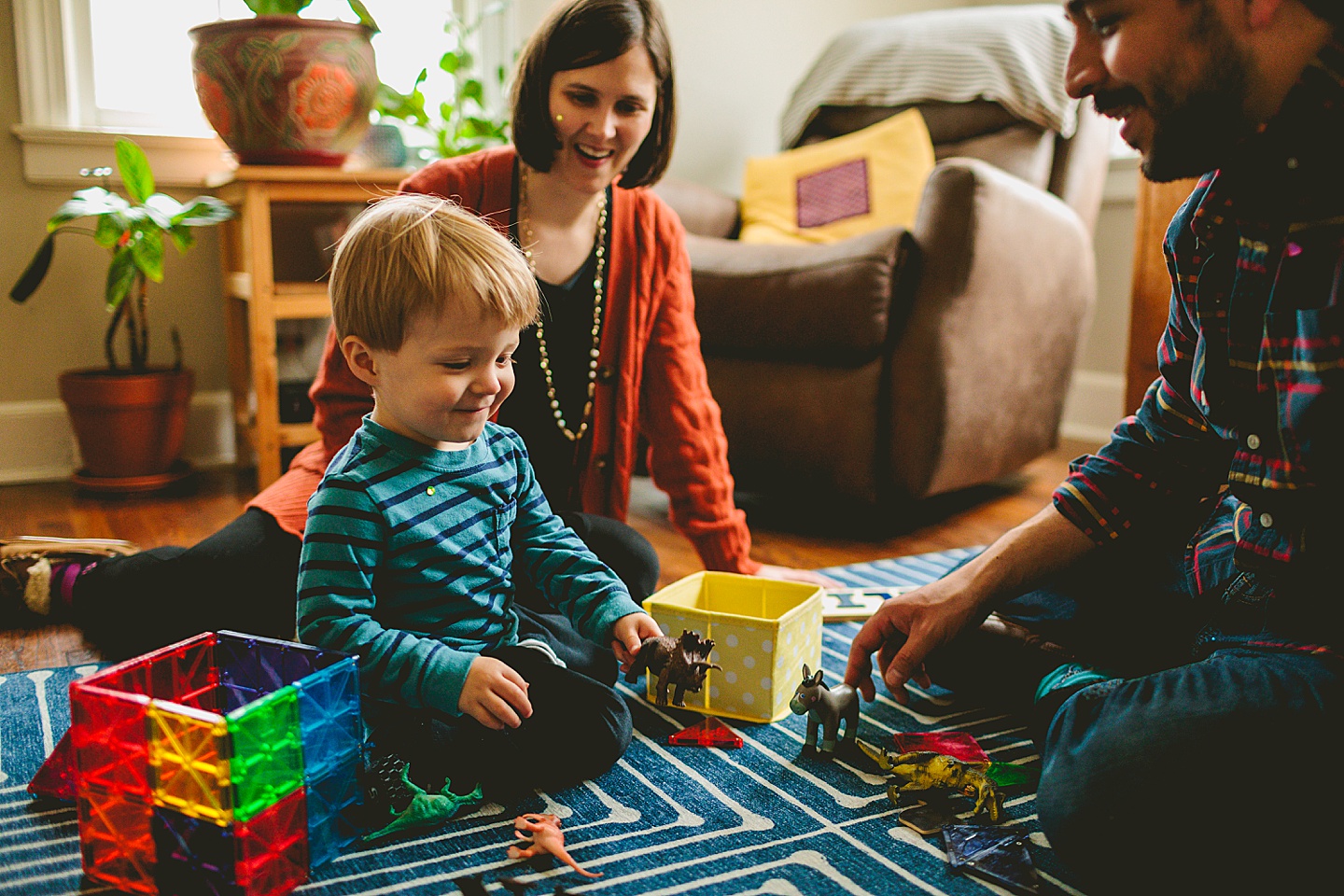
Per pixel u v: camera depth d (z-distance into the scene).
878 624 1.02
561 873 0.82
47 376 2.30
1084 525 1.01
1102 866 0.76
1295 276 0.79
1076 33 0.79
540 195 1.31
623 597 1.02
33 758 1.00
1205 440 0.98
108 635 1.28
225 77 1.98
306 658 0.87
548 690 0.96
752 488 2.09
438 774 0.94
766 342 1.96
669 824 0.90
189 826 0.75
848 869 0.83
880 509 2.16
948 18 2.62
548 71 1.19
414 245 0.88
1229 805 0.72
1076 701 0.83
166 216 2.03
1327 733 0.72
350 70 2.03
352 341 0.93
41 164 2.23
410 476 0.94
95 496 2.14
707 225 2.52
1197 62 0.72
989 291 1.92
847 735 1.04
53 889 0.79
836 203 2.44
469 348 0.90
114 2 2.35
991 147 2.39
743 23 2.94
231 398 2.44
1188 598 1.05
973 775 0.92
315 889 0.80
